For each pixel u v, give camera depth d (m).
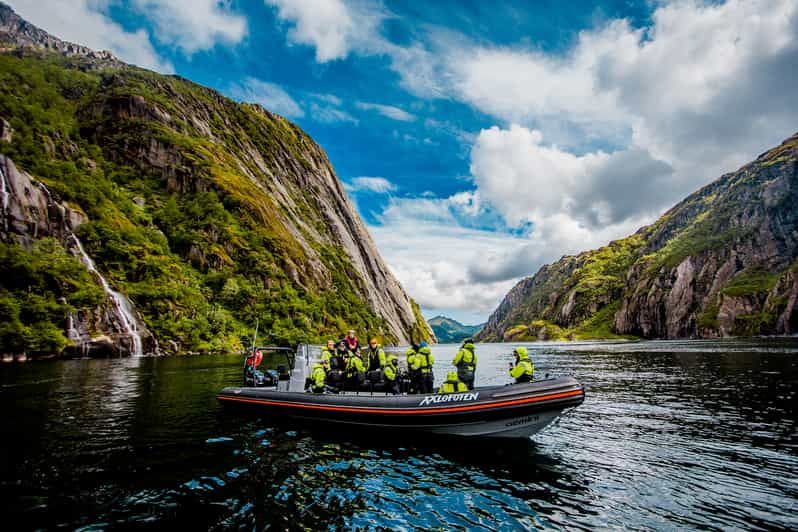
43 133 75.75
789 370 24.70
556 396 9.54
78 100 114.69
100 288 43.06
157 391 17.53
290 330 65.25
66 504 6.33
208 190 89.06
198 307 55.84
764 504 6.70
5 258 37.41
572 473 8.07
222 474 7.71
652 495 7.07
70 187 60.25
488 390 9.88
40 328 35.88
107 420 11.91
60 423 11.52
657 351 53.91
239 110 150.12
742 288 133.75
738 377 22.38
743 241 153.12
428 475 7.88
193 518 5.97
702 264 159.75
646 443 10.11
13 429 10.80
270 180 128.75
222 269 72.19
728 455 9.13
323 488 7.19
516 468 8.33
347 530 5.76
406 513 6.31
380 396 10.66
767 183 168.62
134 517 5.96
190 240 72.50
